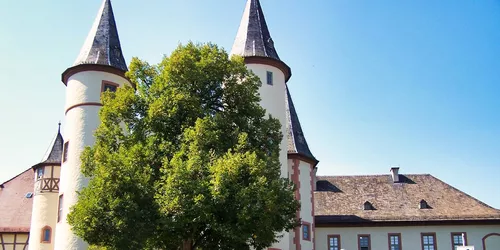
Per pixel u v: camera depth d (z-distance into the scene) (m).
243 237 18.58
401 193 44.81
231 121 21.95
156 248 20.88
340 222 42.25
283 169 30.23
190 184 18.52
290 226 21.48
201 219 18.33
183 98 21.03
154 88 21.83
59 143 38.16
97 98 29.88
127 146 21.16
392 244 42.12
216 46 23.11
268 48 31.88
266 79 31.05
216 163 19.27
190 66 21.78
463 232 42.00
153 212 18.91
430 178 46.41
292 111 38.47
